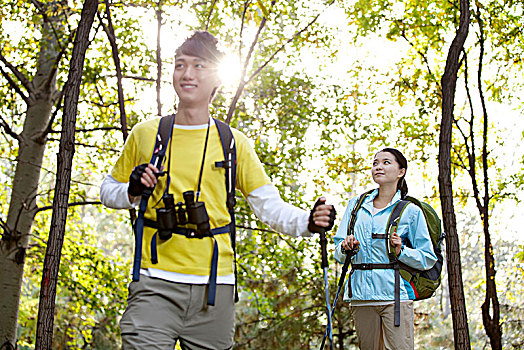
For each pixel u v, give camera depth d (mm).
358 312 4262
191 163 2303
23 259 8734
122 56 9070
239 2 8125
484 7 7406
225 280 2279
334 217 2168
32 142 8883
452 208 4953
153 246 2221
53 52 8945
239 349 10852
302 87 9719
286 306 10555
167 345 2188
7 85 9172
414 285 4145
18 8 8438
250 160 2408
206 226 2217
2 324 8500
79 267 10594
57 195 3771
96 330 13453
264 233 9883
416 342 12945
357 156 9289
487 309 7164
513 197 8055
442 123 5027
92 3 3967
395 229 4168
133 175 2172
